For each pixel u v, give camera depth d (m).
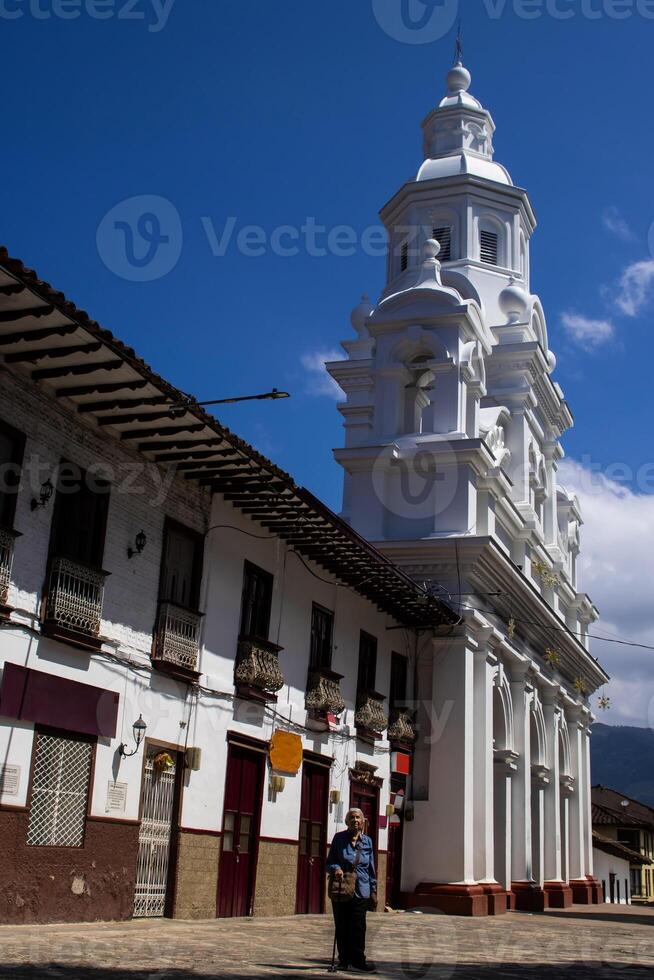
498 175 33.12
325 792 19.81
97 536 13.73
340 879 9.95
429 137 34.41
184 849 15.03
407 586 20.94
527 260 33.88
